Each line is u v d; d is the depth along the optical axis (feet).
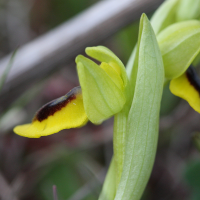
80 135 0.61
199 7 0.51
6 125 0.59
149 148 0.46
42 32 0.78
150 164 0.46
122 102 0.45
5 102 0.58
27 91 0.58
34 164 0.59
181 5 0.51
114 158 0.47
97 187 0.54
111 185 0.47
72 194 0.57
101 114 0.45
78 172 0.58
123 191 0.46
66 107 0.45
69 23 0.56
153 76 0.45
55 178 0.58
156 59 0.45
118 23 0.56
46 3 0.78
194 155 0.62
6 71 0.52
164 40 0.47
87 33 0.56
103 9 0.56
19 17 0.79
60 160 0.58
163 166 0.62
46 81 0.59
